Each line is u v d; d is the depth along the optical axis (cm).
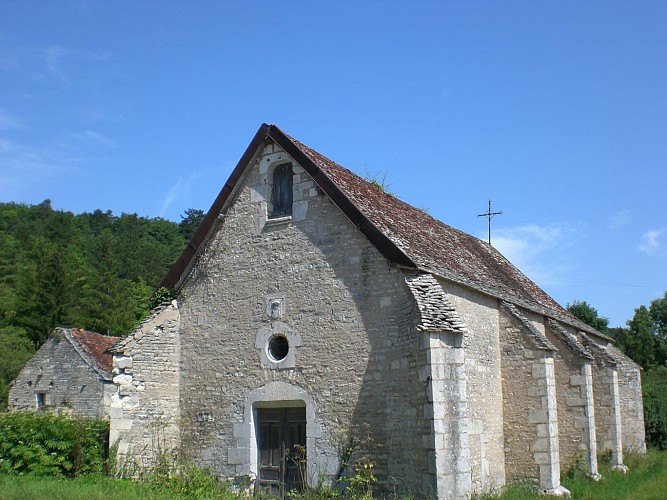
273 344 1391
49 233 7131
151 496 1132
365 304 1284
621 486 1535
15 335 3909
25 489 1118
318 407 1291
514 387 1540
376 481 1196
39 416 1434
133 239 7056
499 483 1473
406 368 1202
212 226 1519
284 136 1436
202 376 1454
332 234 1355
